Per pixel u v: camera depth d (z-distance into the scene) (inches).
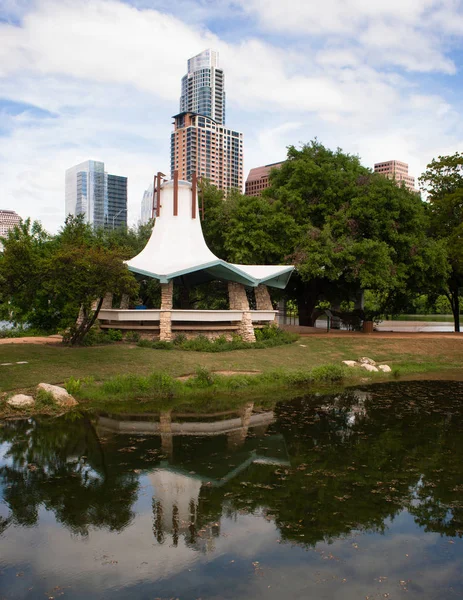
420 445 538.0
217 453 506.0
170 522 358.0
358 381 903.7
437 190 1636.3
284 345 1117.1
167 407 681.6
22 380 706.2
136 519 362.0
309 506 385.1
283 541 333.4
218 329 1099.9
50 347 933.2
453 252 1417.3
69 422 600.1
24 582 284.7
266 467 467.5
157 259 1178.0
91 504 386.0
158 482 429.1
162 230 1237.7
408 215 1349.7
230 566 302.5
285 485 425.4
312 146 1534.2
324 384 868.6
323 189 1418.6
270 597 271.9
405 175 5502.0
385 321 2687.0
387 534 343.9
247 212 1427.2
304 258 1270.9
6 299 819.4
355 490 416.5
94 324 1129.4
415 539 337.7
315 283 1574.8
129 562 306.0
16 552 318.0
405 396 782.5
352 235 1338.6
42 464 467.8
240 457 495.2
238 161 5876.0
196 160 5438.0
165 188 1253.1
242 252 1374.3
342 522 360.5
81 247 889.5
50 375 742.5
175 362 878.4
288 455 502.6
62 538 335.9
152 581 286.7
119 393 717.3
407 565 305.9
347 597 272.8
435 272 1396.4
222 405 703.1
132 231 1945.1
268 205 1416.1
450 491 415.8
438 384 885.8
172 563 305.9
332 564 305.4
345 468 466.9
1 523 355.6
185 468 462.9
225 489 416.2
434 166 1624.0
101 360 840.9
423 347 1186.0
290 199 1380.4
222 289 1790.1
